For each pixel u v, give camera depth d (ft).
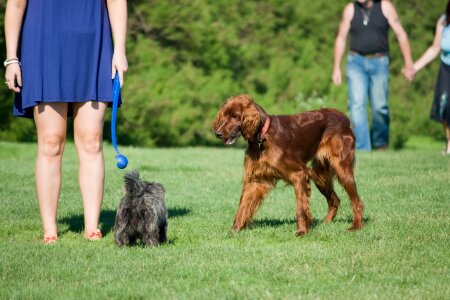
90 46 30.96
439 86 64.80
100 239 31.96
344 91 87.97
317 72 87.35
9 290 24.02
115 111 31.22
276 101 85.10
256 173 33.14
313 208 40.06
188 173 53.11
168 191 45.39
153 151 69.62
